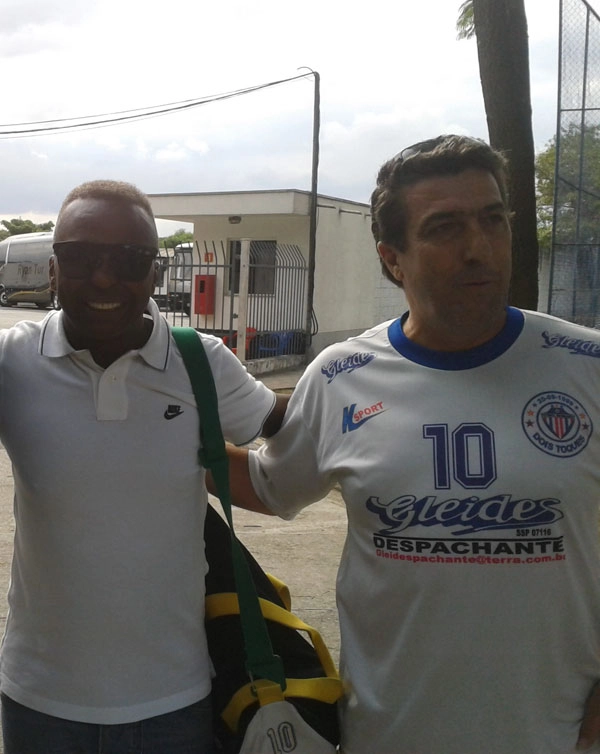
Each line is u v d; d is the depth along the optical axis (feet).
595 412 5.29
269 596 6.67
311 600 13.97
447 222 5.33
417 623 5.30
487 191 5.36
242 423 6.29
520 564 5.12
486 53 17.99
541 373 5.38
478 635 5.17
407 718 5.37
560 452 5.16
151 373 5.81
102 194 5.73
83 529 5.64
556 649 5.20
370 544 5.53
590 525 5.26
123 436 5.69
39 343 5.83
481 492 5.17
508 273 5.50
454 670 5.22
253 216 52.65
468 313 5.38
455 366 5.48
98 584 5.64
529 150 18.03
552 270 26.22
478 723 5.23
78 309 5.65
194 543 6.02
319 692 5.92
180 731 5.82
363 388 5.74
